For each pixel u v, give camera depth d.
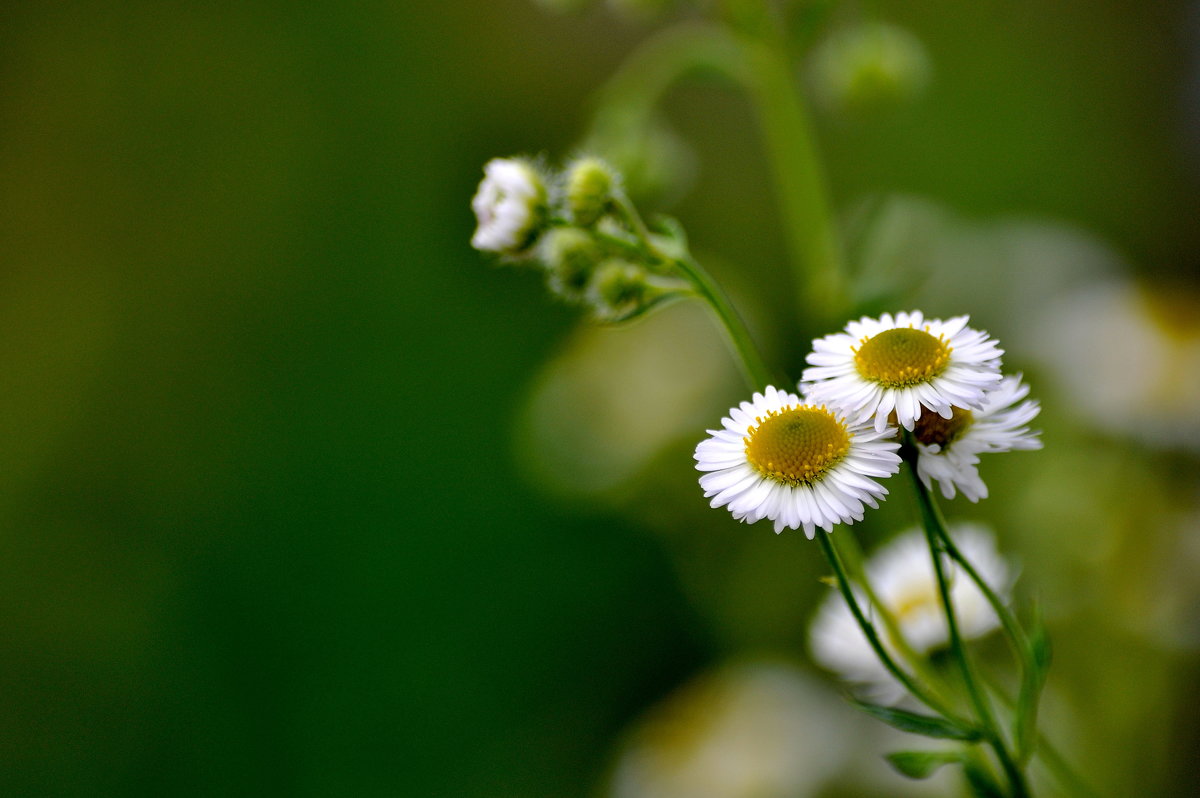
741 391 0.53
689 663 0.51
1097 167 0.68
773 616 0.45
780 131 0.39
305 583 0.59
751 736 0.41
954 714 0.29
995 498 0.44
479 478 0.61
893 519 0.36
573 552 0.56
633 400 0.51
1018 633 0.29
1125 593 0.38
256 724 0.55
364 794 0.52
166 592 0.59
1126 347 0.45
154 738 0.55
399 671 0.55
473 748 0.52
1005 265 0.53
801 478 0.28
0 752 0.55
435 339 0.68
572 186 0.32
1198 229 0.65
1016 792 0.29
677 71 0.41
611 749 0.50
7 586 0.60
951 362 0.28
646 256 0.32
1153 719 0.36
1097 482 0.41
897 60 0.44
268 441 0.66
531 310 0.68
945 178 0.68
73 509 0.65
